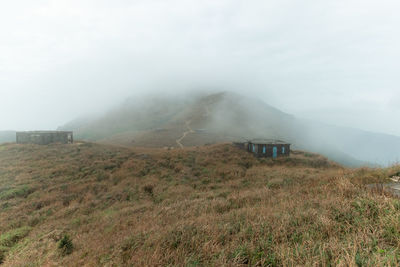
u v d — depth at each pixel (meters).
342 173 8.54
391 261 2.28
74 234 6.94
